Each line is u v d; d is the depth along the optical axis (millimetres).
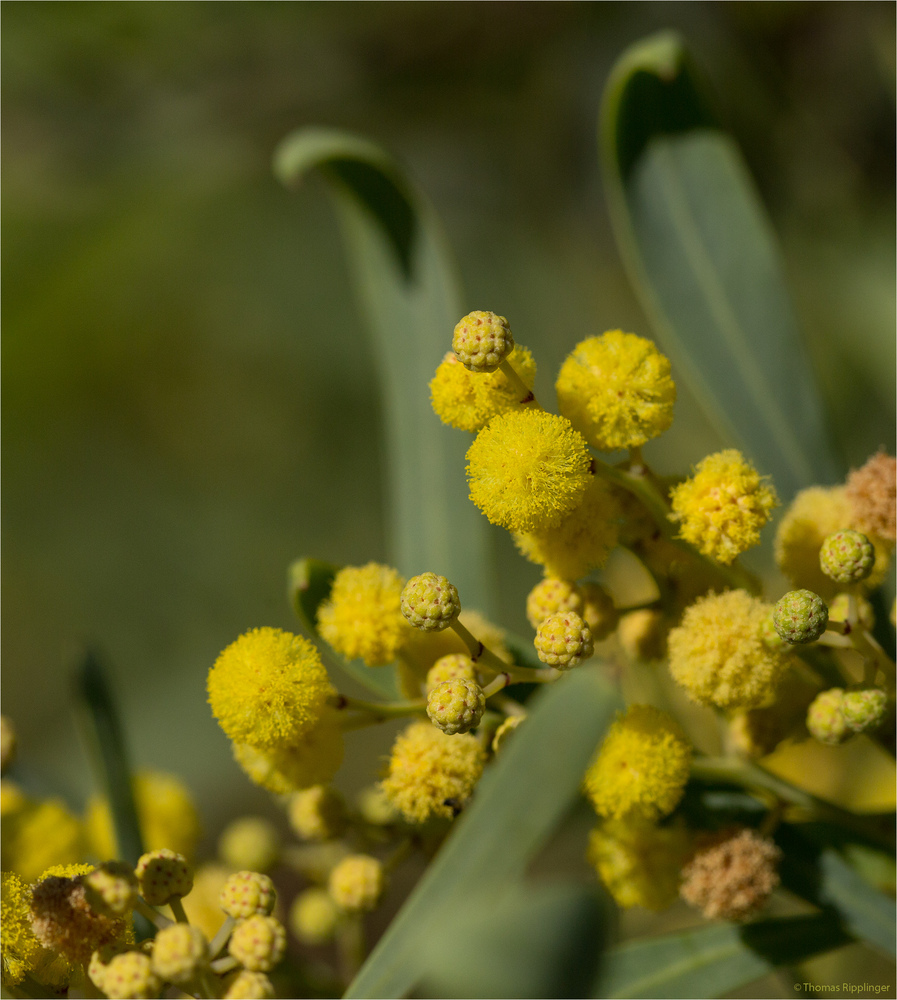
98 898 279
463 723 280
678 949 297
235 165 587
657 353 285
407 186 344
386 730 596
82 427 627
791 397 328
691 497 286
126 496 640
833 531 295
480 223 591
